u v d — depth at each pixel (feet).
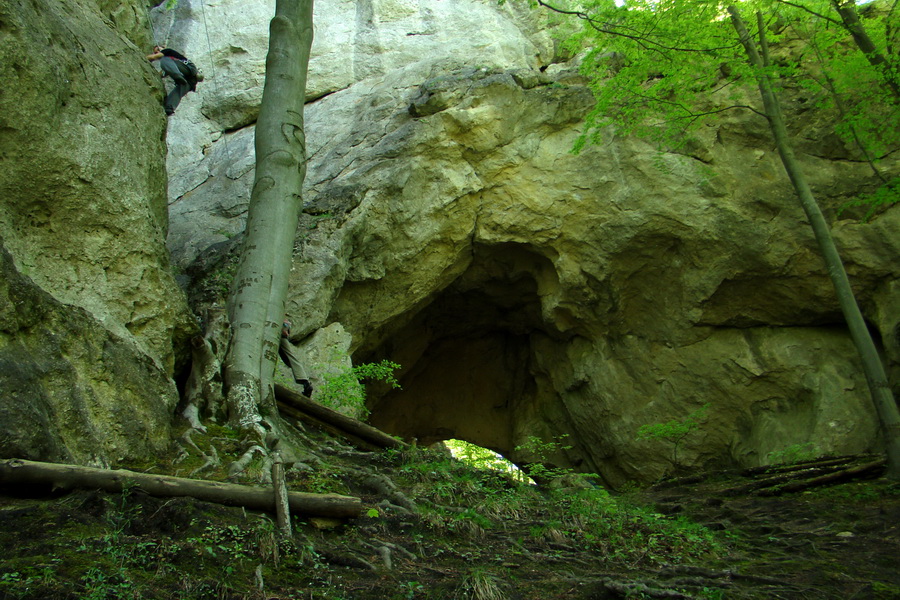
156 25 60.29
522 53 54.90
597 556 15.69
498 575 13.25
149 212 21.47
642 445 47.14
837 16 37.32
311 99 56.34
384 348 54.39
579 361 51.37
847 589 14.82
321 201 43.01
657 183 45.21
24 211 17.61
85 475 13.05
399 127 47.93
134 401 17.17
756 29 40.09
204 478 16.29
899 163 42.37
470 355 60.90
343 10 60.23
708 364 46.39
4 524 11.34
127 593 9.82
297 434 22.53
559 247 47.91
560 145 47.88
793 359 44.06
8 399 13.58
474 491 19.08
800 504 26.18
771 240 43.45
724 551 17.88
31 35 18.07
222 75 57.00
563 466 54.39
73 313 16.63
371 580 12.21
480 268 51.55
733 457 44.62
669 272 46.85
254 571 11.50
